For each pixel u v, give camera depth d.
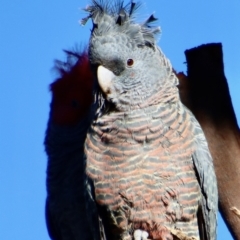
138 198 11.18
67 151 13.23
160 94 11.52
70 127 13.33
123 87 11.47
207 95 11.64
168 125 11.31
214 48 11.70
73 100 13.38
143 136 11.25
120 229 11.45
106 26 11.61
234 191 11.19
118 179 11.21
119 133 11.31
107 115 11.54
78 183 12.97
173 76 11.76
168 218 11.27
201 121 11.59
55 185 13.30
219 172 11.27
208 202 11.47
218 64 11.68
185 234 11.15
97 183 11.33
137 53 11.57
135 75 11.50
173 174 11.18
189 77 11.82
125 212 11.31
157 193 11.16
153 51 11.73
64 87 13.48
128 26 11.62
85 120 13.26
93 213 11.48
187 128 11.40
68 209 13.12
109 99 11.47
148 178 11.14
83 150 12.28
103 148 11.37
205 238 11.82
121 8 11.76
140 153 11.20
